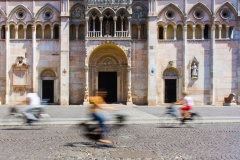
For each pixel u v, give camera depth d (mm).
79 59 45906
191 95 45469
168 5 45406
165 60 45656
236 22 45594
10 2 45938
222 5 45500
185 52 45312
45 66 45906
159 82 45625
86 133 16469
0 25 46094
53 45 45906
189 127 23000
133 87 45750
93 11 44031
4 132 20625
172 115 24891
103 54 46344
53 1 45875
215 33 46125
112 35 45281
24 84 45656
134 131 21016
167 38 46406
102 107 16500
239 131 21031
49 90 46188
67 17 45000
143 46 45781
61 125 24125
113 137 18594
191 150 14992
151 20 44688
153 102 44500
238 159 13258
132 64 45750
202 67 45625
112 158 13430
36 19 45906
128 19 44000
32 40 45719
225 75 45562
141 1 45906
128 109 38000
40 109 23469
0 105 44625
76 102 45906
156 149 15234
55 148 15414
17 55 45969
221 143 16734
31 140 17625
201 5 45531
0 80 45938
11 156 13719
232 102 44594
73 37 46656
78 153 14328
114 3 43844
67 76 44906
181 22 45656
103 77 46875
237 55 45531
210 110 36500
